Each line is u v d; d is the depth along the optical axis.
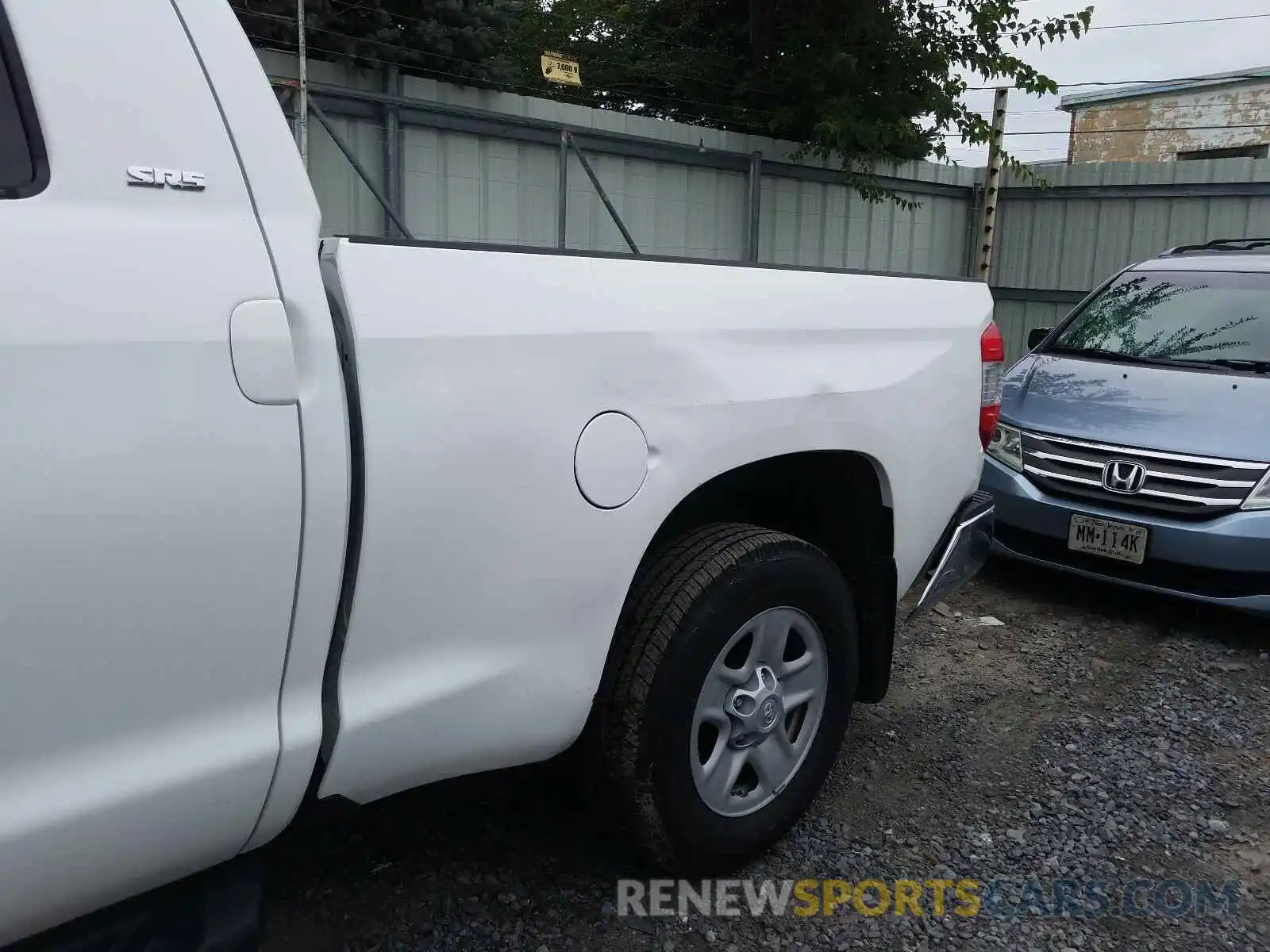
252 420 1.54
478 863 2.67
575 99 11.06
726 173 9.10
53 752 1.42
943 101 9.61
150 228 1.50
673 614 2.28
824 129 8.98
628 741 2.26
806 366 2.49
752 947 2.42
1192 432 4.49
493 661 1.95
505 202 7.62
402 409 1.74
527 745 2.08
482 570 1.88
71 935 1.62
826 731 2.74
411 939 2.38
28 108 1.44
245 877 1.78
